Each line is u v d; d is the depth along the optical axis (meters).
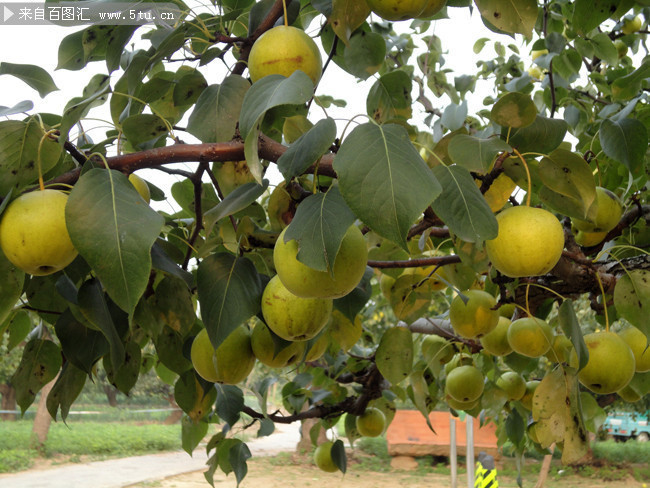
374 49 2.00
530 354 2.30
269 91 1.18
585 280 2.22
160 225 1.12
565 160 1.60
